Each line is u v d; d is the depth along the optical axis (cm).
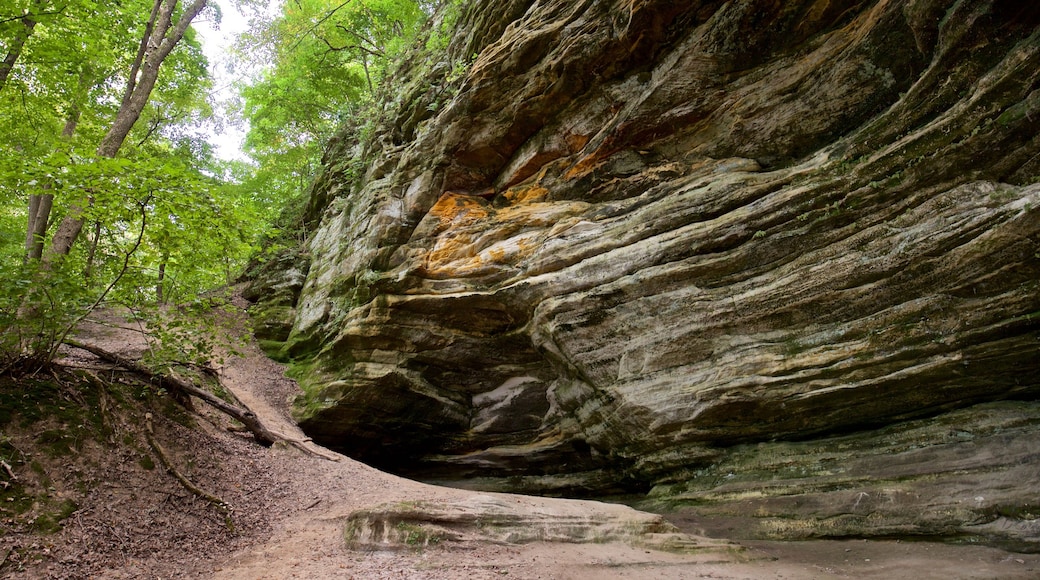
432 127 1619
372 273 1474
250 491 792
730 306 951
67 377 737
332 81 2523
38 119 1235
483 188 1554
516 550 653
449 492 898
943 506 670
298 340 1742
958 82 800
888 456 770
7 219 1532
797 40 1041
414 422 1440
